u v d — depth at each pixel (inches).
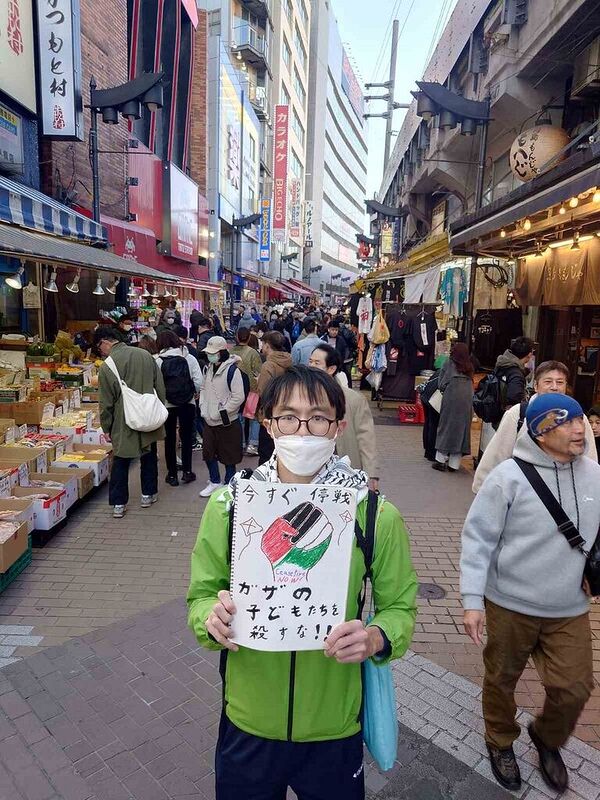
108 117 377.7
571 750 102.7
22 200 250.1
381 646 55.9
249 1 1349.7
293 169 2145.7
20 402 259.4
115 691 116.4
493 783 95.2
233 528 54.6
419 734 106.0
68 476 210.4
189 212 762.8
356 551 58.1
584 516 84.7
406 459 305.6
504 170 473.1
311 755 58.9
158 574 167.5
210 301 910.4
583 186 156.9
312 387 59.3
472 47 438.3
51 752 100.3
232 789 60.7
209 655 129.2
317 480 59.7
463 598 88.7
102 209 491.5
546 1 304.3
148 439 208.4
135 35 636.7
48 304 403.2
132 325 427.2
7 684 117.6
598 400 336.8
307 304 1910.7
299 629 54.0
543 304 278.5
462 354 272.5
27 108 349.4
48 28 354.3
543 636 89.9
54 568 169.8
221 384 222.2
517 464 88.3
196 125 912.3
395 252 1081.4
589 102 322.7
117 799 91.4
